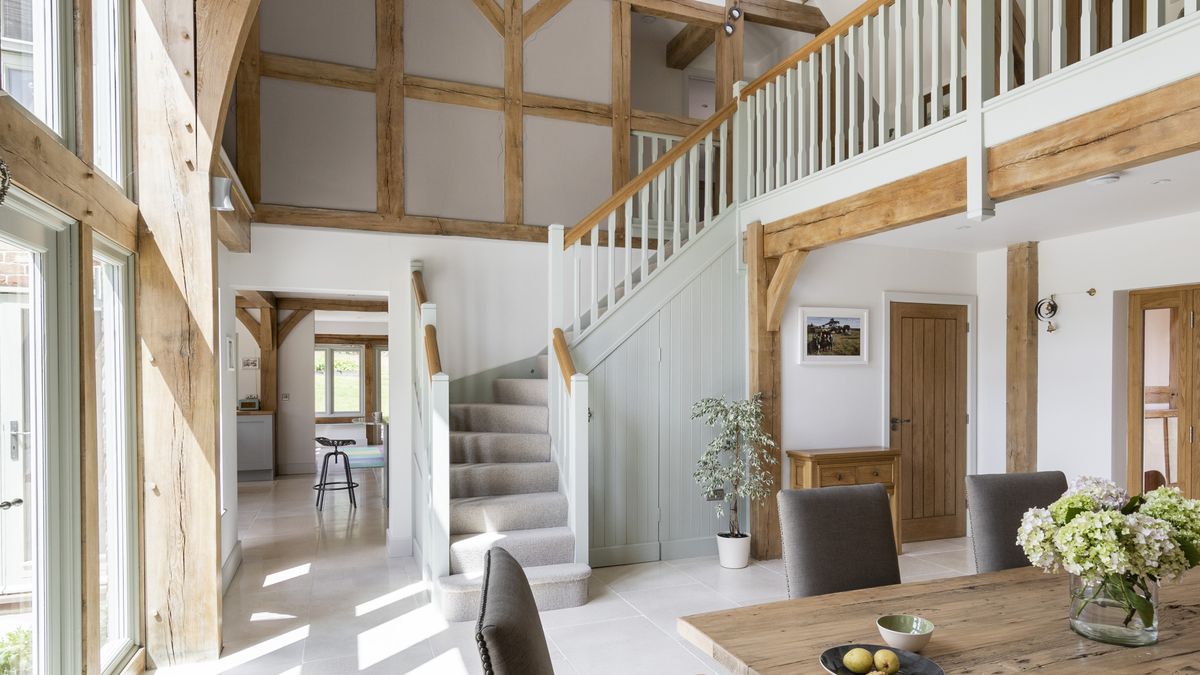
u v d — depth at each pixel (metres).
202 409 3.18
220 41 3.20
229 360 4.66
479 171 5.61
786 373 5.27
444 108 5.52
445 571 3.96
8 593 2.01
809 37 7.41
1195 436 4.50
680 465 5.09
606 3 6.08
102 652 2.76
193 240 3.18
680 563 4.93
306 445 9.41
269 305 8.63
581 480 4.25
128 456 3.02
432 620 3.74
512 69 5.73
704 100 8.56
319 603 4.03
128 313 3.03
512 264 5.64
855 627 1.81
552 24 5.89
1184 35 2.40
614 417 4.91
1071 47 4.29
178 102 3.17
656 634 3.55
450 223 5.47
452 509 4.22
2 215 1.90
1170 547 1.61
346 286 5.18
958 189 3.29
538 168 5.80
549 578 3.92
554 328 4.79
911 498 5.70
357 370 13.98
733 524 4.98
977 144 3.16
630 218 4.98
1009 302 5.62
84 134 2.41
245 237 4.71
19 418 2.10
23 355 2.12
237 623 3.70
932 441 5.79
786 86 4.78
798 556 2.29
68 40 2.35
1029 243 5.45
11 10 1.96
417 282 5.03
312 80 5.15
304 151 5.13
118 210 2.82
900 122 3.72
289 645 3.40
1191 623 1.84
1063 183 2.90
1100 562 1.63
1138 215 4.43
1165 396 4.69
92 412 2.44
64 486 2.30
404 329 5.26
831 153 6.54
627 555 4.91
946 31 5.71
